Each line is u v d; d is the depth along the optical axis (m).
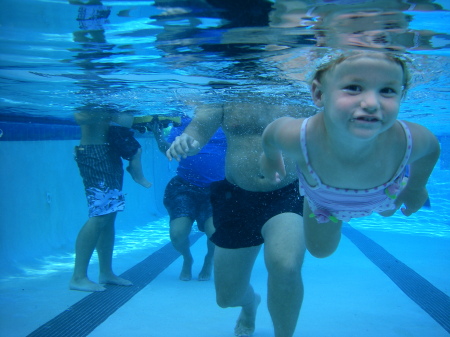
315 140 1.02
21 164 3.31
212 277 2.90
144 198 5.67
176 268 3.19
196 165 2.65
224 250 1.57
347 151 0.98
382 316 2.16
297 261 1.37
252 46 1.58
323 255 1.36
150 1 1.16
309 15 1.25
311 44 1.54
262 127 1.69
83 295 2.44
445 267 3.19
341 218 1.22
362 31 1.38
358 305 2.32
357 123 0.85
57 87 2.38
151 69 1.97
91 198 2.50
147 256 3.58
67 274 2.91
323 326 2.02
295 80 2.02
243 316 1.91
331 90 0.90
